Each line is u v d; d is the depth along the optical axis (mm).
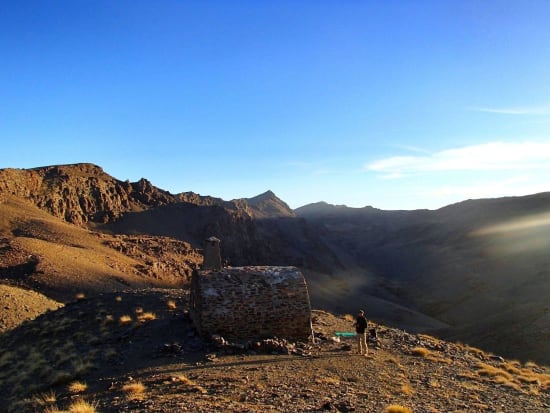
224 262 182875
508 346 72625
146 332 24250
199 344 21281
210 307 22406
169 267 141750
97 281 91000
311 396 14117
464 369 20891
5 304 47250
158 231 195625
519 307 89062
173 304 29391
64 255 101500
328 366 18484
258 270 24641
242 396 13781
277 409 12508
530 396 17141
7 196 147625
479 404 15211
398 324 128125
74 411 12805
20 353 25219
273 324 22891
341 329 27500
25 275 85625
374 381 16812
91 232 146375
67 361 21641
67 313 30594
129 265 122375
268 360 19188
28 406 16359
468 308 139875
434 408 14070
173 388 14789
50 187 176125
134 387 14977
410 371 19156
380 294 180000
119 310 29188
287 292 23562
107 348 22516
